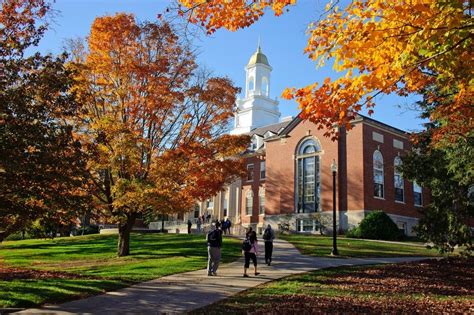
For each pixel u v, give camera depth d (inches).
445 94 531.5
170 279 572.7
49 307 413.1
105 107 803.4
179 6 340.5
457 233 718.5
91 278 574.2
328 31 325.7
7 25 466.6
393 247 1088.8
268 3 331.0
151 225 2194.9
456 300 450.0
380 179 1599.4
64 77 463.2
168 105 802.2
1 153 389.7
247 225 2113.7
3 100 401.1
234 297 453.1
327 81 316.2
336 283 540.1
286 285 521.3
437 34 275.1
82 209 481.4
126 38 802.2
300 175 1745.8
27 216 433.7
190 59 870.4
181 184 815.7
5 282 526.9
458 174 664.4
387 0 298.4
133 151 751.7
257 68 2775.6
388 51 301.0
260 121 2677.2
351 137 1596.9
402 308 399.2
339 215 1568.7
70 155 471.8
